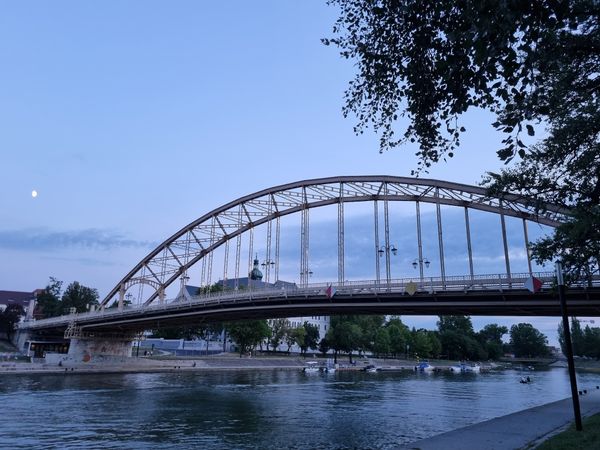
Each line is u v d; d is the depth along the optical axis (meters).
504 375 114.44
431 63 9.75
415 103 10.36
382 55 10.70
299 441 26.52
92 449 24.38
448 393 59.16
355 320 171.50
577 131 15.13
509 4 6.02
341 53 11.99
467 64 7.65
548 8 6.33
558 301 39.84
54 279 146.88
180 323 83.56
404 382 78.75
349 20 11.47
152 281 97.75
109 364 88.25
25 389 52.47
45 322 105.25
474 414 38.28
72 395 48.38
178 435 28.33
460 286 45.03
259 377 80.50
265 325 117.81
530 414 25.53
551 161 16.28
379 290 50.81
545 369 160.12
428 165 11.48
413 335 172.50
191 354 128.88
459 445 15.75
